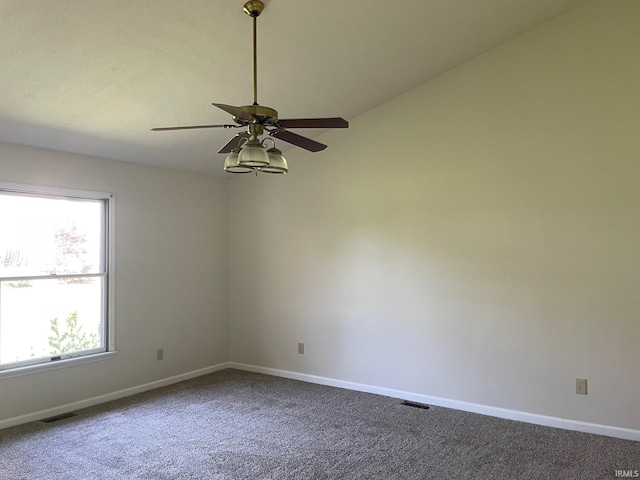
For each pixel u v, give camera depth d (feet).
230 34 10.16
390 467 9.87
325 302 16.40
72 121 12.33
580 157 11.87
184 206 17.44
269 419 12.84
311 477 9.46
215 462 10.18
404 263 14.67
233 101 12.97
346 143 15.99
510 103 12.92
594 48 11.75
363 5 10.18
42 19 8.61
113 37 9.49
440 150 14.07
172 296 16.90
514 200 12.79
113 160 15.17
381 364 15.07
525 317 12.55
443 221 13.97
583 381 11.70
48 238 13.60
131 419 12.93
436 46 12.48
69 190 13.94
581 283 11.79
